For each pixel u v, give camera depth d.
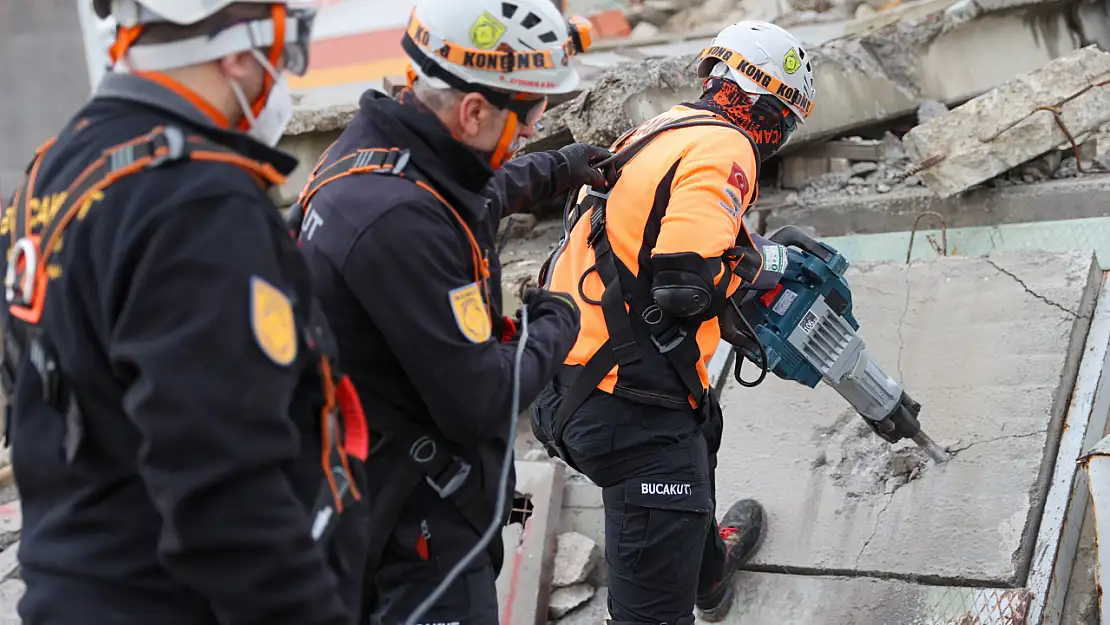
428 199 1.77
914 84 4.18
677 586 2.54
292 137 4.65
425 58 1.79
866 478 3.06
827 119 4.07
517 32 1.78
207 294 1.26
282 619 1.33
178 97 1.39
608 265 2.46
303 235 1.83
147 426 1.23
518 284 3.90
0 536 3.48
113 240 1.28
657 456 2.50
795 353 2.63
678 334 2.44
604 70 4.61
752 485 3.18
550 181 2.44
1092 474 2.42
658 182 2.38
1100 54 3.77
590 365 2.47
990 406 3.01
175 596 1.39
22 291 1.36
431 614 1.92
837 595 2.89
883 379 2.76
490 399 1.77
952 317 3.27
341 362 1.82
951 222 3.83
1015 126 3.68
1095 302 3.18
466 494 1.90
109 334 1.28
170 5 1.34
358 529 1.60
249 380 1.27
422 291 1.73
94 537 1.37
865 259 3.87
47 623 1.37
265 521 1.29
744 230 2.47
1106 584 2.40
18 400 1.40
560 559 3.18
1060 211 3.69
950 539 2.82
